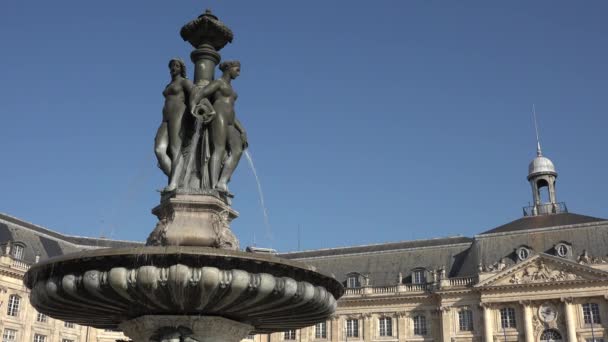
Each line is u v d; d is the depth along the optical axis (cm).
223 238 1053
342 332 6850
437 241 7138
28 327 5888
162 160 1113
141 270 846
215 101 1145
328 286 1005
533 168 7312
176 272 843
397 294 6656
